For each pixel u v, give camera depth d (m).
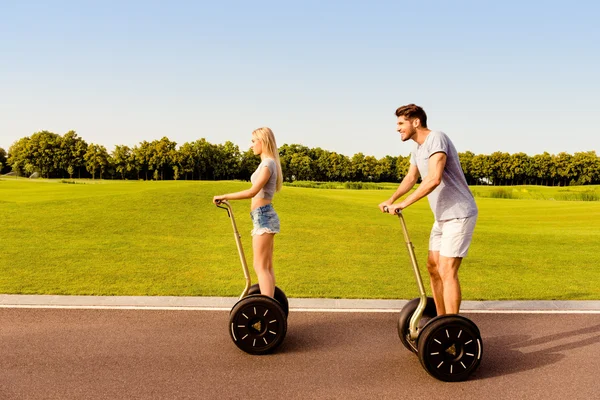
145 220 13.47
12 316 4.79
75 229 11.70
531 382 3.48
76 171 108.75
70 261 7.81
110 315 4.88
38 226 11.98
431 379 3.53
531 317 5.00
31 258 8.02
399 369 3.70
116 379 3.43
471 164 143.50
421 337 3.50
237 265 7.90
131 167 108.88
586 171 137.12
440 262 3.89
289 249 9.74
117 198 17.28
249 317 3.90
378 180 140.00
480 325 4.75
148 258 8.30
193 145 116.56
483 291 6.14
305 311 5.16
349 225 13.57
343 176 137.38
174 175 111.31
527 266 8.02
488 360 3.90
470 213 3.82
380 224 14.10
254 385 3.37
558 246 10.47
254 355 3.94
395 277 7.04
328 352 4.03
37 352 3.90
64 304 5.21
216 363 3.75
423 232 12.79
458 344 3.49
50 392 3.21
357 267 7.86
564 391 3.33
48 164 105.94
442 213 3.86
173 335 4.36
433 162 3.71
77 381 3.39
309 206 17.73
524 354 4.02
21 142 108.50
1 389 3.24
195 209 15.69
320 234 11.98
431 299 4.10
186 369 3.63
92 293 5.70
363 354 4.00
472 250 9.78
